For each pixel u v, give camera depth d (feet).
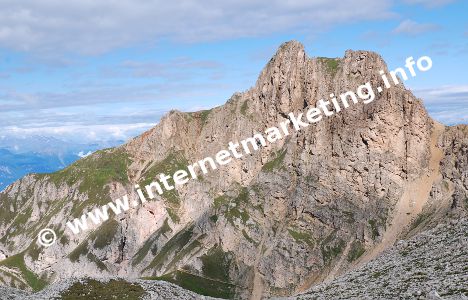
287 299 396.78
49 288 407.03
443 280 294.66
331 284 402.52
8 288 424.87
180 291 441.27
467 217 411.34
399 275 346.54
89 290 399.65
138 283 434.30
